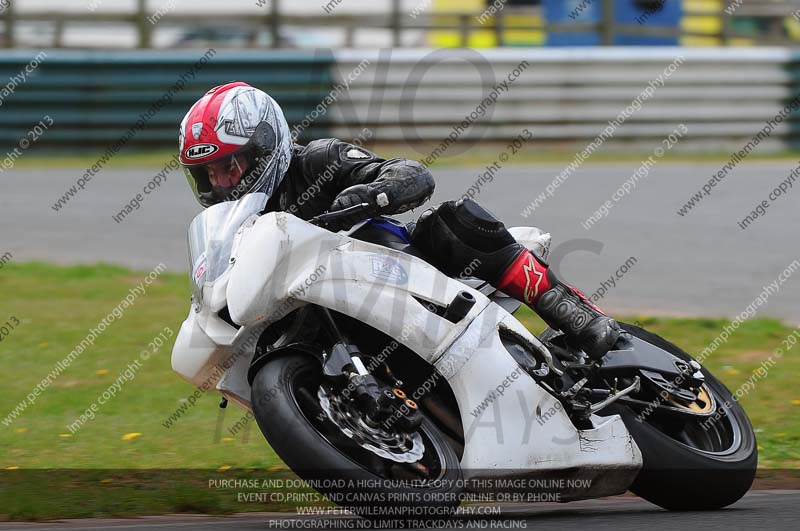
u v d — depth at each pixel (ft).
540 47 191.52
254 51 168.76
